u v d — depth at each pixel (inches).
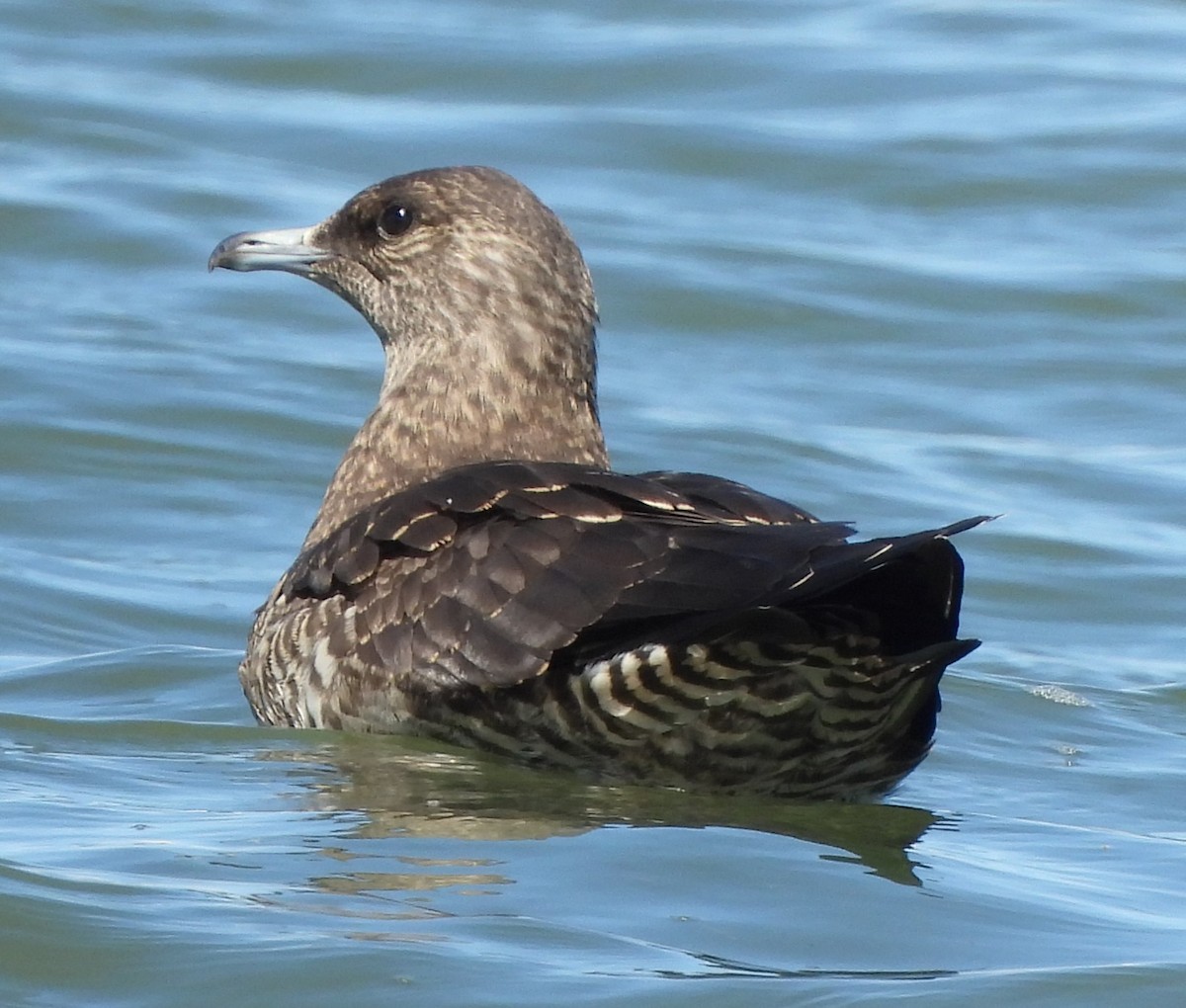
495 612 419.5
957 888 388.2
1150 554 660.1
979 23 1120.8
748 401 766.5
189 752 451.5
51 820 404.2
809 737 416.5
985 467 722.2
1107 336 830.5
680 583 397.4
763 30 1104.2
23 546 626.5
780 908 373.1
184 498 668.7
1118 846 425.4
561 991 334.6
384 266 506.9
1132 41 1101.1
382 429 499.8
